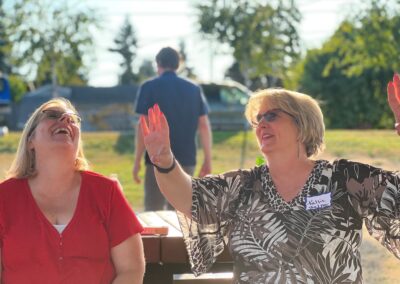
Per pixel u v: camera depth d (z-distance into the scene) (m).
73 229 3.07
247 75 26.53
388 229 3.09
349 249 3.03
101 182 3.21
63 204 3.13
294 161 3.11
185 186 3.12
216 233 3.19
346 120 35.22
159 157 3.05
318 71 35.19
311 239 3.00
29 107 30.55
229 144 15.88
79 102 29.31
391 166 12.55
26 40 26.39
